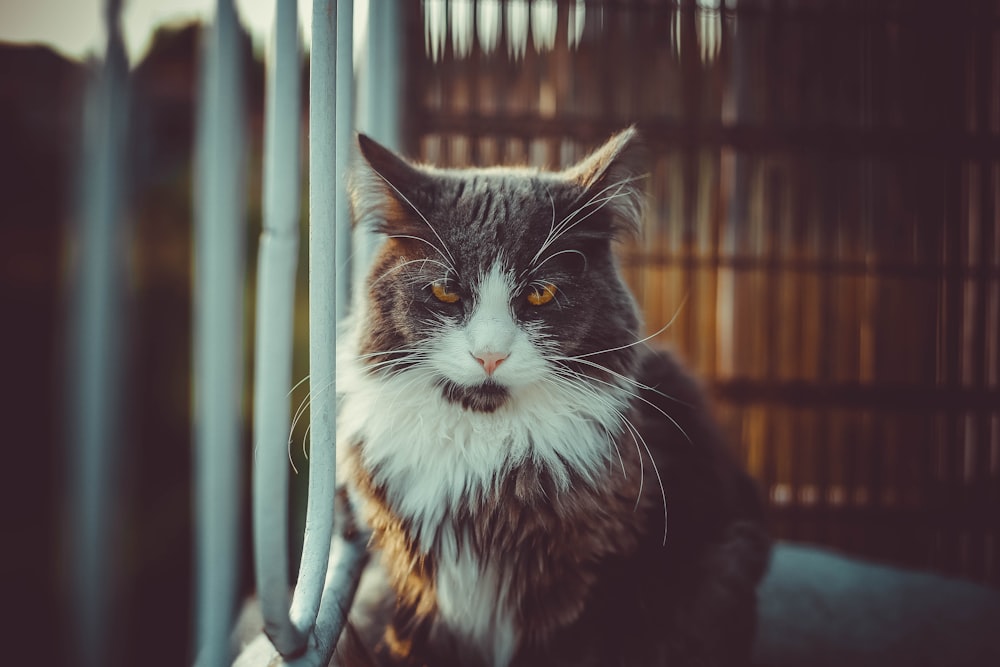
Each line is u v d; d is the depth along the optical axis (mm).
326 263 1160
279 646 1069
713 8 2912
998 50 2980
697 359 3039
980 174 3031
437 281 1594
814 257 3037
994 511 3131
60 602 1654
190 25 2797
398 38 2650
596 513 1573
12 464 1813
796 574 2705
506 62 2863
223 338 1834
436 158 2875
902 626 2426
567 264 1647
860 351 3090
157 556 2443
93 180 1475
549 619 1611
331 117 1145
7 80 1894
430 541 1604
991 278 3074
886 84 2977
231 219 1802
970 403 3104
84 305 1541
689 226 2980
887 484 3150
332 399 1189
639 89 2912
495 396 1541
